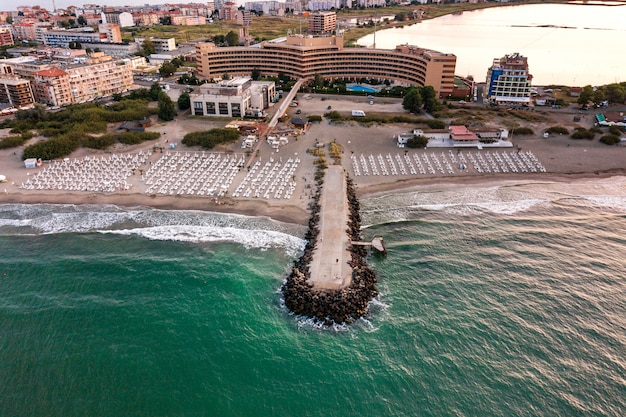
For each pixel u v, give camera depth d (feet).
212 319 262.88
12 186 432.25
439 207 385.70
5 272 304.71
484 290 283.79
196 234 347.56
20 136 537.24
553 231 348.59
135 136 536.83
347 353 239.09
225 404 212.43
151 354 239.71
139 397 216.54
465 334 249.34
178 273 302.25
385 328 254.47
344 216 360.28
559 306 269.85
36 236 348.59
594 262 310.86
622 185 425.69
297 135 559.79
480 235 342.85
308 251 315.99
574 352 238.07
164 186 425.69
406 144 524.11
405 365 231.30
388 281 292.61
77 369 231.30
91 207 391.45
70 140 514.68
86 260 317.42
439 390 217.97
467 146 515.91
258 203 391.65
